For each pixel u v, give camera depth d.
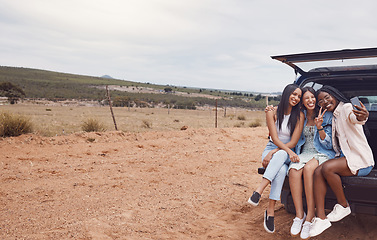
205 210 4.72
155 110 56.09
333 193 3.43
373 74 4.08
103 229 3.86
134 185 5.99
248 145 11.47
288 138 3.82
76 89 126.88
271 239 3.72
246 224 4.19
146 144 10.72
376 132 5.03
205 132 13.43
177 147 10.61
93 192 5.48
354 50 3.53
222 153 9.64
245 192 5.69
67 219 4.18
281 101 3.80
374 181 3.20
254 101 126.44
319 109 3.86
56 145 9.55
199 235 3.82
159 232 3.86
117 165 7.63
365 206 3.33
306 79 4.31
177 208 4.75
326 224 3.27
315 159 3.52
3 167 7.02
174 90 186.25
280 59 3.93
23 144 9.23
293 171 3.49
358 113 3.19
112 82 194.50
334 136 3.54
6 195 5.17
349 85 4.95
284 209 4.69
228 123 26.00
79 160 8.09
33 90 104.44
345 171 3.28
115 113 38.06
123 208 4.68
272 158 3.60
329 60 3.76
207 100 112.38
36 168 7.07
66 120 21.84
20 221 4.08
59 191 5.48
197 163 8.10
